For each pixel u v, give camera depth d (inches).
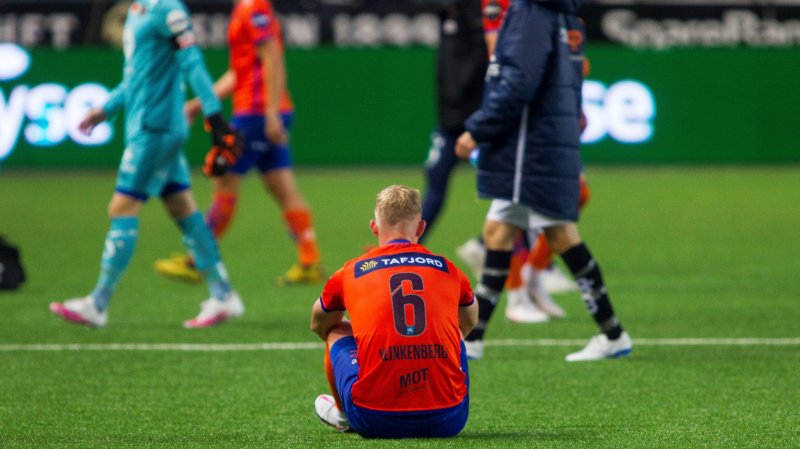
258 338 959.0
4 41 2561.5
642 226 1839.3
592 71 2711.6
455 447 577.3
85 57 2564.0
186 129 965.8
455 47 1170.0
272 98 1197.7
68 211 1990.7
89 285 1264.8
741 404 710.5
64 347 910.4
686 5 2723.9
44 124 2583.7
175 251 1568.7
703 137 2758.4
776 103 2765.7
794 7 2748.5
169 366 839.7
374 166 2741.1
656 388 761.0
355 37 2669.8
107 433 637.9
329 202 2148.1
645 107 2738.7
